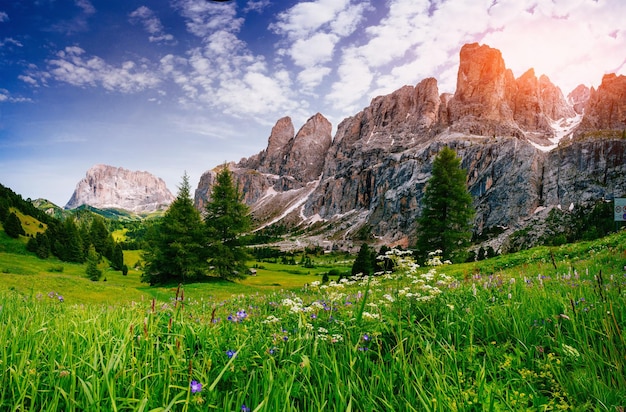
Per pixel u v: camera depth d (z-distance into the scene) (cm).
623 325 410
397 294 633
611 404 286
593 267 1264
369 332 468
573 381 324
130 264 13775
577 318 427
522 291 633
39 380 288
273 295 1256
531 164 19325
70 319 471
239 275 5412
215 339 412
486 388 322
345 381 332
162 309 547
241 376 340
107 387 277
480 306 557
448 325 481
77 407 274
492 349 413
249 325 524
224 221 5309
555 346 403
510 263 2564
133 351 356
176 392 302
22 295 859
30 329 396
